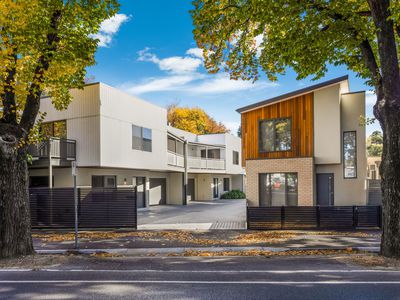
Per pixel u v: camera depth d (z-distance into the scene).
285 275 6.95
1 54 8.53
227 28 11.27
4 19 8.52
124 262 8.38
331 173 16.81
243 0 10.93
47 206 13.90
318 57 11.61
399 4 8.77
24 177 9.05
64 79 11.05
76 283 6.46
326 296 5.54
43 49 9.21
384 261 8.02
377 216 13.08
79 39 9.95
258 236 11.71
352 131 16.58
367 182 17.61
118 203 13.77
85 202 13.84
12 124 8.99
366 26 10.82
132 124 20.55
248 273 7.16
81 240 11.27
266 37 12.20
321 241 10.74
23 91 9.28
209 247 10.05
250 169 17.80
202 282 6.48
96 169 19.75
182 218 17.59
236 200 32.25
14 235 8.77
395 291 5.78
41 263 8.17
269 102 17.41
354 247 9.81
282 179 17.16
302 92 16.66
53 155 16.97
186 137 32.62
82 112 18.25
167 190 27.67
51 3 9.08
